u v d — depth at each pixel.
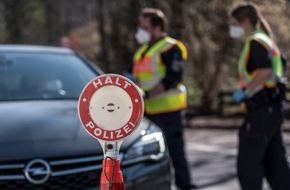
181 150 6.70
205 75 20.34
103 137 2.95
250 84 5.39
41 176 4.30
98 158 4.48
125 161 4.63
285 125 13.81
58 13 27.61
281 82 5.52
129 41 21.78
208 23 19.31
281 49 17.08
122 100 2.95
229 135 14.09
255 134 5.37
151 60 6.59
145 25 6.74
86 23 26.86
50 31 28.00
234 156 10.41
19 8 28.62
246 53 5.45
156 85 6.54
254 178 5.37
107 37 22.62
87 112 2.95
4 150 4.35
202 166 9.36
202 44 19.91
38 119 4.82
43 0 27.98
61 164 4.38
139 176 4.64
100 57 22.84
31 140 4.48
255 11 5.68
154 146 4.89
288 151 9.91
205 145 12.20
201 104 20.25
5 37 29.25
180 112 6.71
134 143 4.75
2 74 5.86
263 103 5.37
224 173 8.66
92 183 4.44
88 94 2.95
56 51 6.51
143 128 4.97
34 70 6.00
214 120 17.77
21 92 5.64
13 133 4.54
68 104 5.37
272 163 5.61
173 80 6.53
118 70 22.12
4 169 4.27
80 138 4.59
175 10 19.50
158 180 4.82
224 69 20.30
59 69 6.11
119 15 21.97
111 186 3.02
